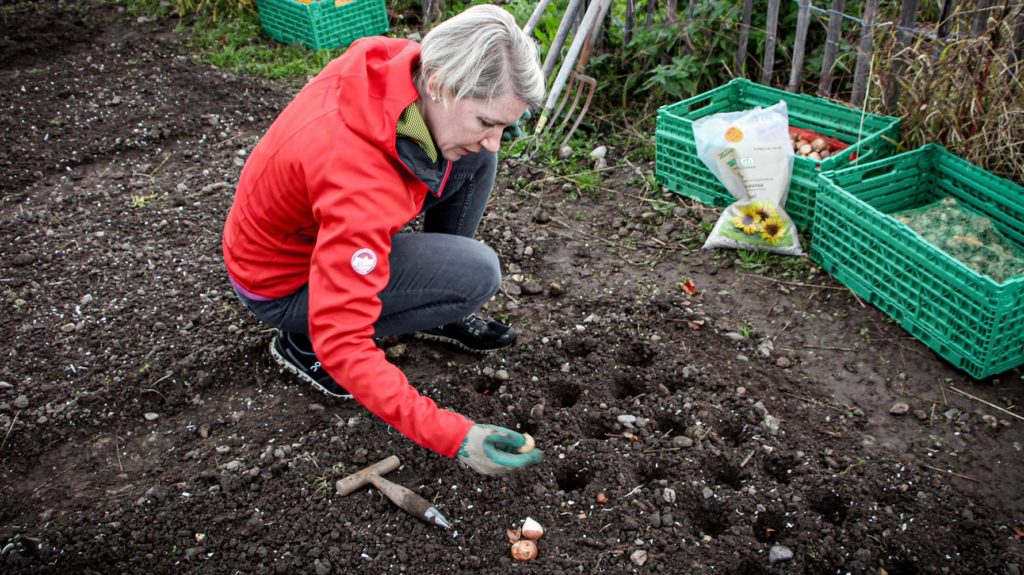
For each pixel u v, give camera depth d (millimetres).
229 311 3350
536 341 3121
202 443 2783
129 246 3787
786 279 3430
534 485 2510
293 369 2949
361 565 2314
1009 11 3355
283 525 2447
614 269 3576
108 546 2395
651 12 4730
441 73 1822
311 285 1959
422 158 1998
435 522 2395
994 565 2238
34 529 2473
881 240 3066
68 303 3432
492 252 2654
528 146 4504
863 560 2260
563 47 5004
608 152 4504
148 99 5203
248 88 5332
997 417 2709
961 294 2768
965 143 3471
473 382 2961
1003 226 3293
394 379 1944
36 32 6168
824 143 3896
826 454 2596
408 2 6363
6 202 4188
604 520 2400
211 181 4352
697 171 3887
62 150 4617
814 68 4418
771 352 3035
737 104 4320
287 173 2088
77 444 2803
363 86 1939
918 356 2980
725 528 2402
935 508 2402
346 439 2730
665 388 2877
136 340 3209
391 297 2533
